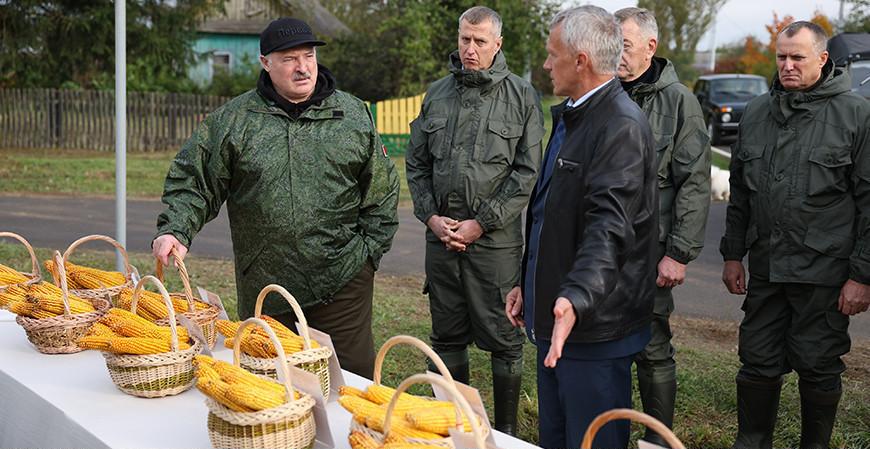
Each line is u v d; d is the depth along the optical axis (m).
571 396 2.79
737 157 3.81
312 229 3.36
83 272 3.22
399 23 21.28
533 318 2.92
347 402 2.09
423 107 4.18
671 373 3.80
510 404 4.07
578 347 2.74
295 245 3.36
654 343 3.75
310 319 3.51
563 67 2.75
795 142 3.56
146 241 8.80
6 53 15.77
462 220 3.95
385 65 23.38
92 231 9.24
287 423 2.08
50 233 9.05
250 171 3.31
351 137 3.39
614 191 2.57
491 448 1.80
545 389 2.97
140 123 17.20
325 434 2.17
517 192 3.86
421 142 4.12
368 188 3.50
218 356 2.82
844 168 3.47
